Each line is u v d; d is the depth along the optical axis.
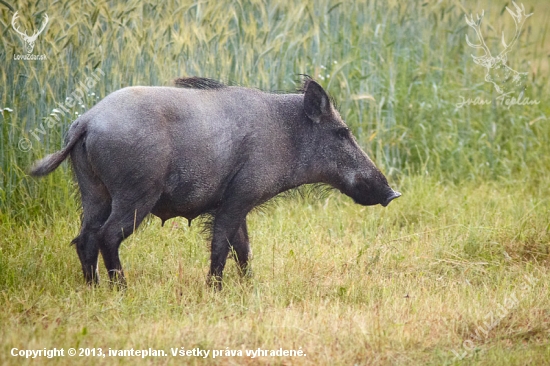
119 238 24.50
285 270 28.03
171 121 24.47
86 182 24.95
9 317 22.38
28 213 32.97
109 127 23.75
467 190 38.91
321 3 42.28
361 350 21.28
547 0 76.12
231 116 25.59
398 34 43.62
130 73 34.94
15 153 33.47
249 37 37.31
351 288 25.97
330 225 34.12
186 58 36.22
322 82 40.25
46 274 26.22
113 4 37.16
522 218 33.38
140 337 21.00
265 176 26.09
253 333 21.81
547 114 45.31
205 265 29.02
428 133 42.25
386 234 33.03
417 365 20.47
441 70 44.16
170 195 25.05
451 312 24.25
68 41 32.81
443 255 30.39
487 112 44.12
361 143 40.16
